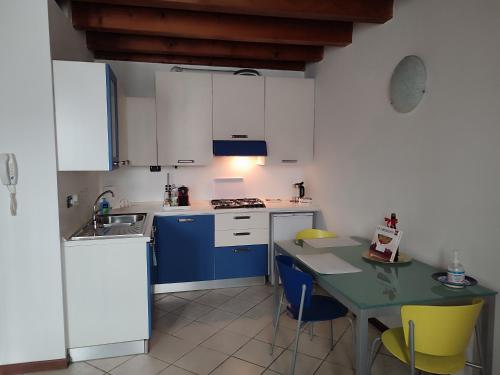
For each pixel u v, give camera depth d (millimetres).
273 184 4633
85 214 3307
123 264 2668
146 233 2814
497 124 2025
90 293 2637
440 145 2424
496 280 2045
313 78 4340
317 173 4285
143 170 4242
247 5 2686
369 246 2883
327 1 2791
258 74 4477
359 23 3338
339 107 3748
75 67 2508
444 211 2400
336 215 3840
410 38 2686
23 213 2438
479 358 2039
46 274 2500
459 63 2262
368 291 2012
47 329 2531
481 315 2020
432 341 1754
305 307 2350
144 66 4160
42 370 2551
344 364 2615
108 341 2693
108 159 2607
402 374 2477
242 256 4047
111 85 2752
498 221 2027
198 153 4066
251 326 3191
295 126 4297
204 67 4348
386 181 2994
